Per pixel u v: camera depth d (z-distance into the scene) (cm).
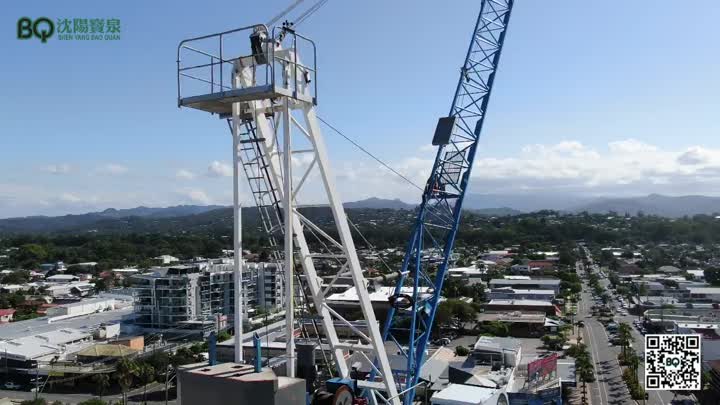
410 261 5331
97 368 7862
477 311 12300
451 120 5100
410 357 4816
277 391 1327
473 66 5391
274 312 12212
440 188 5172
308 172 2214
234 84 2070
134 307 12006
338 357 2602
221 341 9562
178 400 1427
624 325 9206
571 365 8031
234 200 2033
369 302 2447
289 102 2073
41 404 6669
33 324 11025
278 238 2452
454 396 5050
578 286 15688
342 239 2284
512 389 6800
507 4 5509
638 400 6662
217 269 12275
